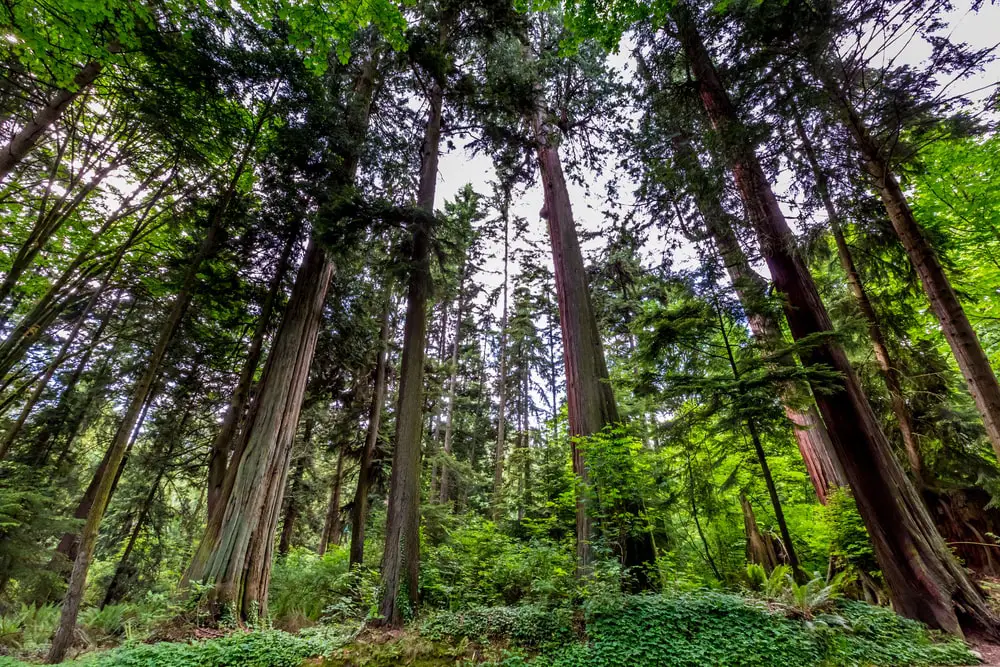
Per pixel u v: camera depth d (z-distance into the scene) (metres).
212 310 10.67
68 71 5.98
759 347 5.95
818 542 7.79
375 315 12.96
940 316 5.39
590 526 6.04
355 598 8.08
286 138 7.68
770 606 5.06
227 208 8.23
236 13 7.00
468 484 16.22
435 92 9.47
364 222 7.39
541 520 9.58
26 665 4.34
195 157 7.90
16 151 5.76
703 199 7.07
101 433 12.09
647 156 9.16
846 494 7.01
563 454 12.12
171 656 4.45
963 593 5.00
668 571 6.32
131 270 10.10
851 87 5.63
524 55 11.57
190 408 11.10
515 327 18.17
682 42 7.53
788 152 6.08
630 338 15.28
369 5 5.40
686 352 6.69
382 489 12.95
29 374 10.34
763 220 6.80
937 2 4.41
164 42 6.45
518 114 9.33
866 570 6.57
